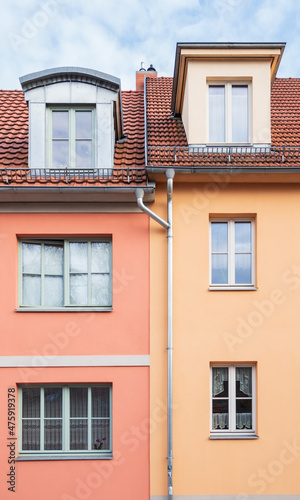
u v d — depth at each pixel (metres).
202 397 6.86
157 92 9.73
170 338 6.80
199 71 7.57
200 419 6.84
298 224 7.16
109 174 6.98
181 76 7.82
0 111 8.75
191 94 7.52
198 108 7.51
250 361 6.96
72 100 7.27
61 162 7.30
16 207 7.01
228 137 7.55
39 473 6.73
